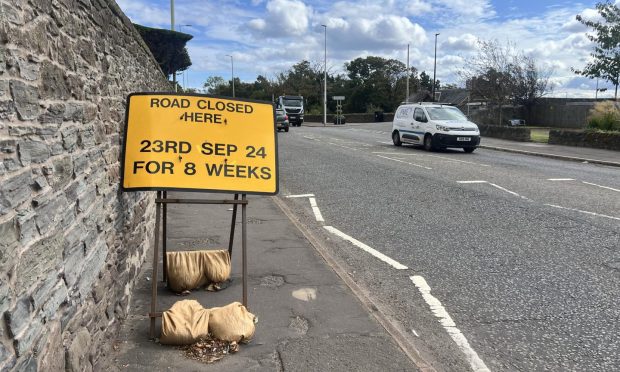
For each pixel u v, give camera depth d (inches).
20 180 82.5
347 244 265.9
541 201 369.4
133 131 161.5
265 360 138.9
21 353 79.8
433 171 534.6
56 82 103.2
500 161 634.8
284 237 267.9
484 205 358.0
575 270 220.8
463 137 730.8
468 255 243.9
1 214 74.9
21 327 80.0
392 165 585.9
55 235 98.0
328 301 181.8
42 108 94.1
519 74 1370.6
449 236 278.7
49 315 93.4
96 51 142.2
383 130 1395.2
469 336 160.9
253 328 150.1
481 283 206.7
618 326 167.0
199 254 193.0
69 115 111.2
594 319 172.4
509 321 171.5
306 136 1113.4
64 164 106.0
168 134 163.2
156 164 159.6
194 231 275.0
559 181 465.1
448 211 340.8
